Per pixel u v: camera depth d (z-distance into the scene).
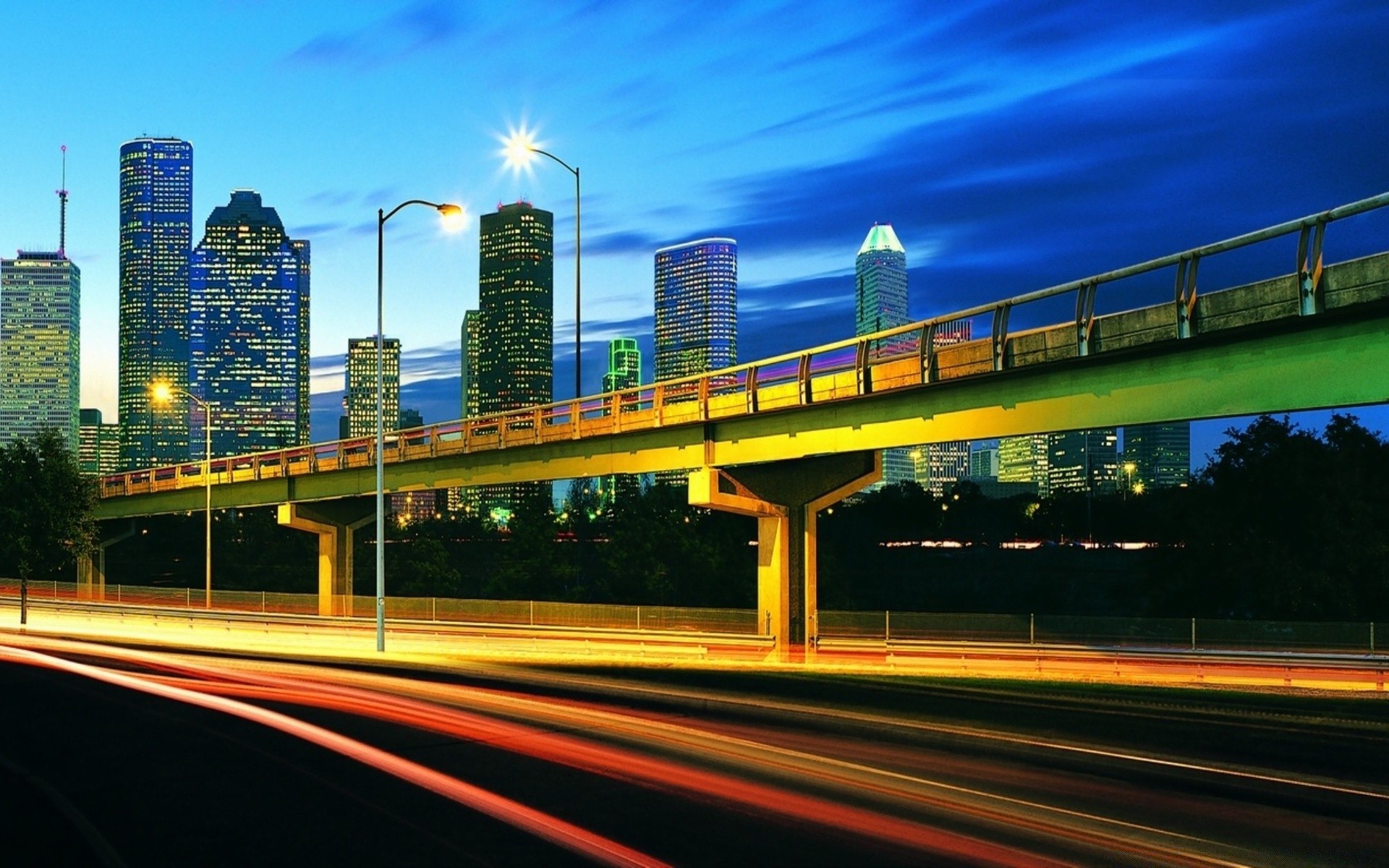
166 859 11.62
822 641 38.03
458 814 13.37
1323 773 15.52
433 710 22.34
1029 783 14.83
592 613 43.66
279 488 62.78
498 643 42.78
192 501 70.00
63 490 58.75
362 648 40.31
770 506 37.41
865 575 92.88
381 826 12.84
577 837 12.22
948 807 13.48
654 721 20.62
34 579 79.25
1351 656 29.89
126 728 20.48
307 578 100.94
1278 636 36.91
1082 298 24.55
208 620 53.91
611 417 41.53
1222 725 20.03
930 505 115.75
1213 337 21.92
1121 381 24.42
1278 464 53.38
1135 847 11.68
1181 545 58.56
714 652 38.66
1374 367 19.48
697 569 74.69
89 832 12.79
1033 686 26.97
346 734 19.36
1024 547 101.25
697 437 38.25
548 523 87.12
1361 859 11.28
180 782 15.57
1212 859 11.26
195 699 24.73
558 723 20.47
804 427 34.00
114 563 111.38
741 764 16.28
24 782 15.71
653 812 13.34
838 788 14.59
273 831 12.71
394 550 101.88
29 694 25.88
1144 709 22.27
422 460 52.66
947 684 27.58
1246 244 20.86
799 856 11.41
